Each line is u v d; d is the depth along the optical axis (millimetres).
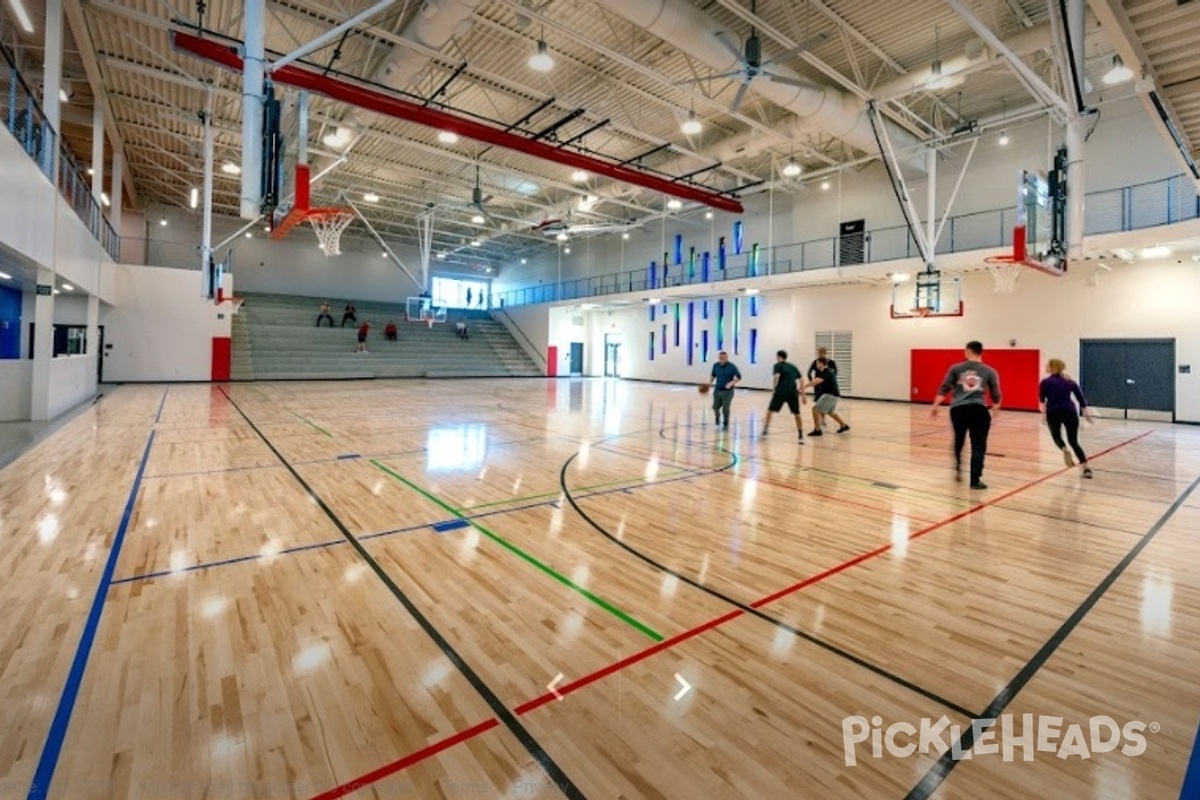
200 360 17406
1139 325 12211
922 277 14688
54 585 3016
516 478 5754
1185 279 11648
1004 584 3199
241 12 8586
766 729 1936
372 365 21984
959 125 12062
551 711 2016
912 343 15711
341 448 7227
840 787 1678
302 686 2148
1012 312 13984
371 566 3361
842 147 14609
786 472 6207
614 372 25422
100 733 1860
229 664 2291
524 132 12500
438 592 3010
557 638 2541
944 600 2980
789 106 9922
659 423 10336
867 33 9273
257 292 24344
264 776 1685
